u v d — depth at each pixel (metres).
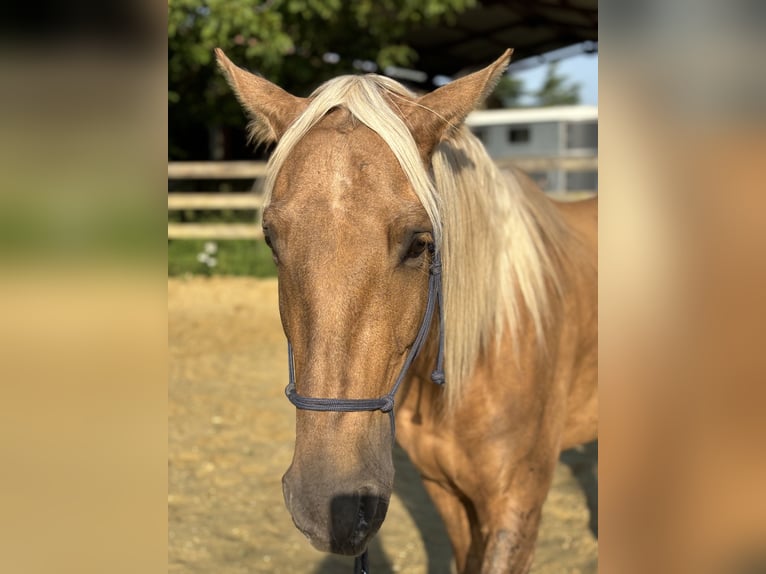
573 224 2.55
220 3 9.87
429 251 1.53
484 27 15.59
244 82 1.79
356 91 1.57
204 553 3.09
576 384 2.36
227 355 6.16
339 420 1.36
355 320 1.37
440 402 1.98
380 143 1.48
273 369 5.80
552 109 15.81
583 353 2.34
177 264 9.57
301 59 12.16
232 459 4.05
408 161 1.46
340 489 1.31
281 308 1.50
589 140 15.82
